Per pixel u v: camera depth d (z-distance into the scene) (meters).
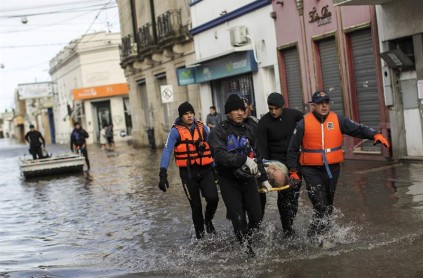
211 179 8.09
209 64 23.55
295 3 17.44
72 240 9.25
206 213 8.35
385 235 7.32
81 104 53.62
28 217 12.15
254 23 19.94
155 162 23.17
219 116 21.55
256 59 20.00
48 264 7.73
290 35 17.92
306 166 7.35
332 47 16.31
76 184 18.12
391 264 6.14
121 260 7.58
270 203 10.47
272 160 7.78
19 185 19.78
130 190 14.91
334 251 6.83
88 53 51.69
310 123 7.21
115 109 51.56
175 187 14.27
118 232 9.50
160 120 32.19
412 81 13.73
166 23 27.83
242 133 7.11
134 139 37.81
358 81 15.46
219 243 7.90
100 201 13.45
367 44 14.97
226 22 22.05
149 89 33.06
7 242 9.53
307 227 8.20
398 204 9.11
